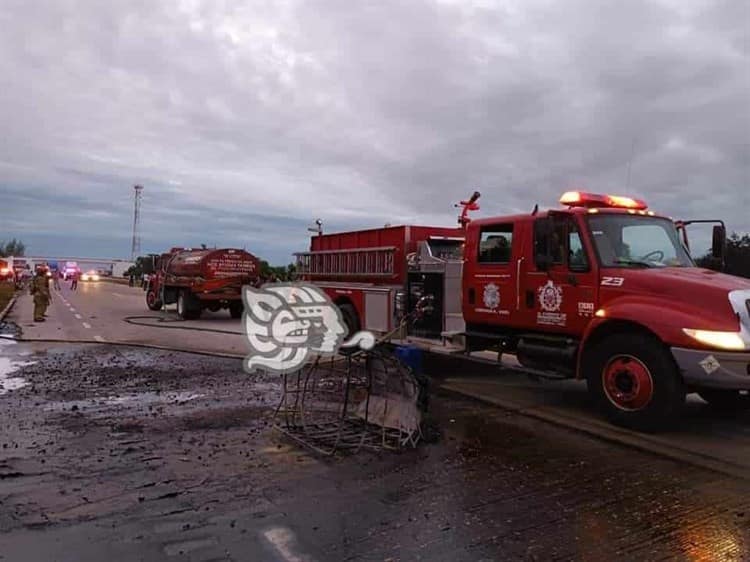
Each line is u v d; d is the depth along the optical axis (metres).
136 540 3.75
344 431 6.23
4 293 33.19
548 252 7.19
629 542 3.83
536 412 7.23
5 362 10.62
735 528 4.06
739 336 5.72
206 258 20.25
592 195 7.52
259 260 21.27
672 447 5.83
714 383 5.80
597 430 6.39
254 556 3.57
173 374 9.55
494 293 8.09
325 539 3.81
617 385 6.51
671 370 6.11
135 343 13.32
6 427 6.35
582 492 4.68
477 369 10.20
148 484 4.72
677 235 7.67
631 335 6.39
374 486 4.76
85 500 4.39
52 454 5.45
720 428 6.55
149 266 25.95
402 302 9.91
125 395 8.01
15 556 3.53
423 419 6.39
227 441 5.91
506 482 4.89
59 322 18.47
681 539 3.89
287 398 7.73
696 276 6.38
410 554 3.62
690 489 4.77
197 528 3.94
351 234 11.73
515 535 3.91
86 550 3.61
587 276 6.94
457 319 8.82
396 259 10.15
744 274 9.02
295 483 4.79
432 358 10.23
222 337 14.64
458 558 3.58
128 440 5.92
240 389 8.42
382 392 6.56
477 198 10.66
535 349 7.50
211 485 4.72
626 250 7.11
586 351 6.93
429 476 5.00
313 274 12.84
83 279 76.25
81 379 9.09
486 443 5.98
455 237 10.46
